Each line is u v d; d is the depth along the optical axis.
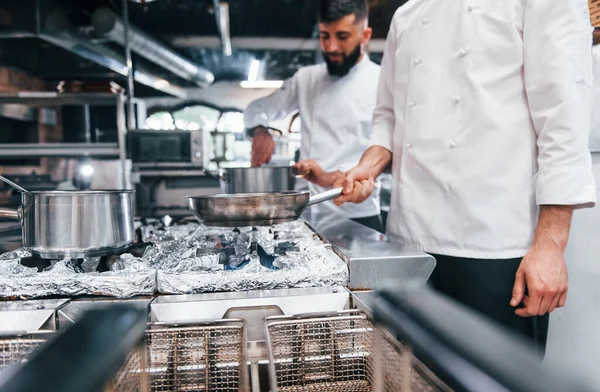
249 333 0.72
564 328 1.30
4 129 3.45
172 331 0.60
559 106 0.90
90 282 0.75
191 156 3.16
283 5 3.68
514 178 1.04
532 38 0.97
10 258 0.89
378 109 1.49
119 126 3.04
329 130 2.23
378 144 1.41
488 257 1.07
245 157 4.62
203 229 1.33
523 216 1.04
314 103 2.30
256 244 1.01
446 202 1.14
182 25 4.13
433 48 1.16
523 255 1.04
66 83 3.16
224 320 0.62
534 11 0.96
